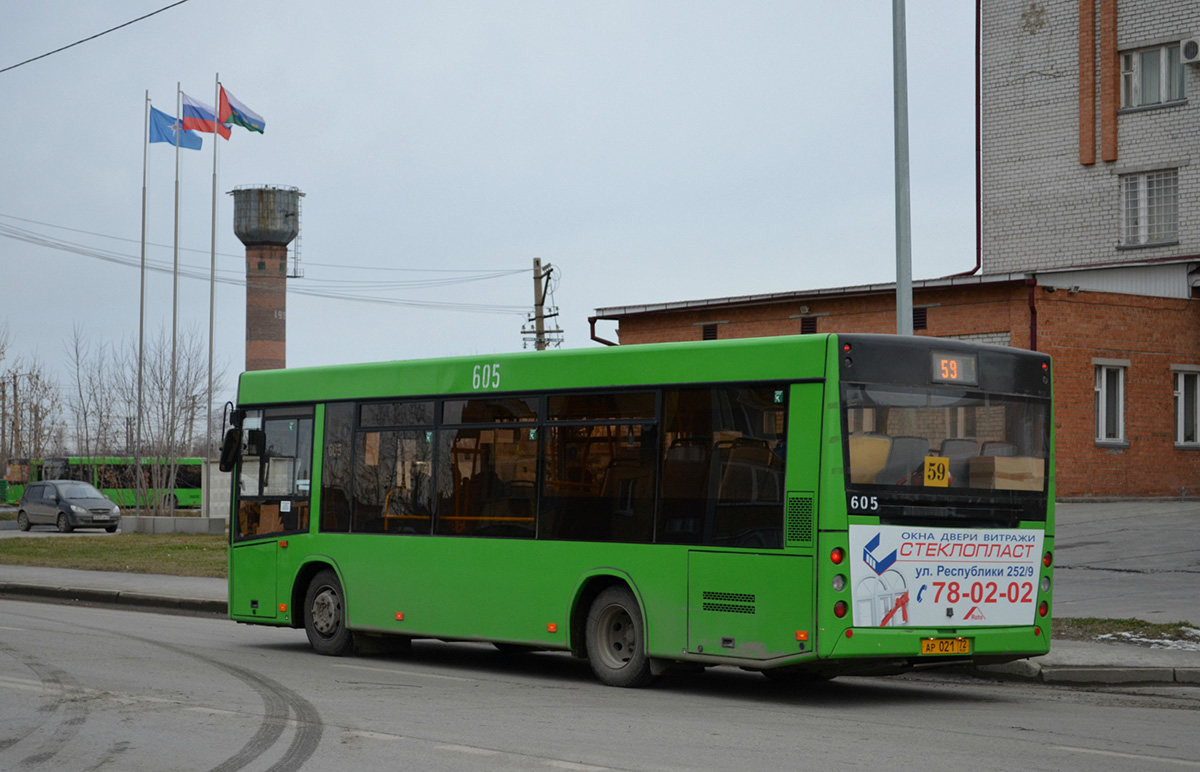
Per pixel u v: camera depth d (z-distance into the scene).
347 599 14.57
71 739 8.80
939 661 11.27
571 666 14.20
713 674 13.47
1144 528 25.89
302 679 12.25
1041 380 11.91
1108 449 32.12
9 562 29.36
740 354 11.37
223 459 16.06
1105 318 32.28
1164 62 37.19
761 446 11.12
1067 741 9.04
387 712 10.10
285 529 15.46
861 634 10.68
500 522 13.07
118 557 30.27
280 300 86.00
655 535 11.76
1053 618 15.94
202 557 29.92
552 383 12.77
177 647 14.96
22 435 78.94
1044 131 39.53
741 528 11.17
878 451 10.88
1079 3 38.72
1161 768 8.02
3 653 13.79
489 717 9.91
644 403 12.00
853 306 34.97
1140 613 16.48
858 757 8.27
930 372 11.23
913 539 10.98
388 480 14.31
